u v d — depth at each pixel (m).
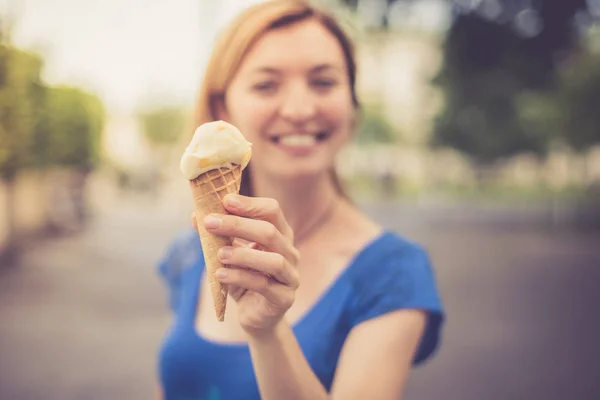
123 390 5.27
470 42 12.86
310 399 1.52
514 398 5.07
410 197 34.91
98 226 19.16
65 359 6.12
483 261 12.50
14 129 10.31
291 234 1.47
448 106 29.31
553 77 13.52
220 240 1.46
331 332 1.80
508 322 7.52
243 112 1.94
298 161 1.93
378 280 1.80
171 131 52.81
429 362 5.98
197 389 1.94
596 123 21.22
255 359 1.51
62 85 15.80
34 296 9.11
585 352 6.31
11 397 5.09
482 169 37.41
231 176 1.54
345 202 2.10
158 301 8.81
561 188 38.41
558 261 12.56
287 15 1.90
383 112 47.19
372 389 1.67
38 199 16.03
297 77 1.90
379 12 11.84
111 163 33.91
